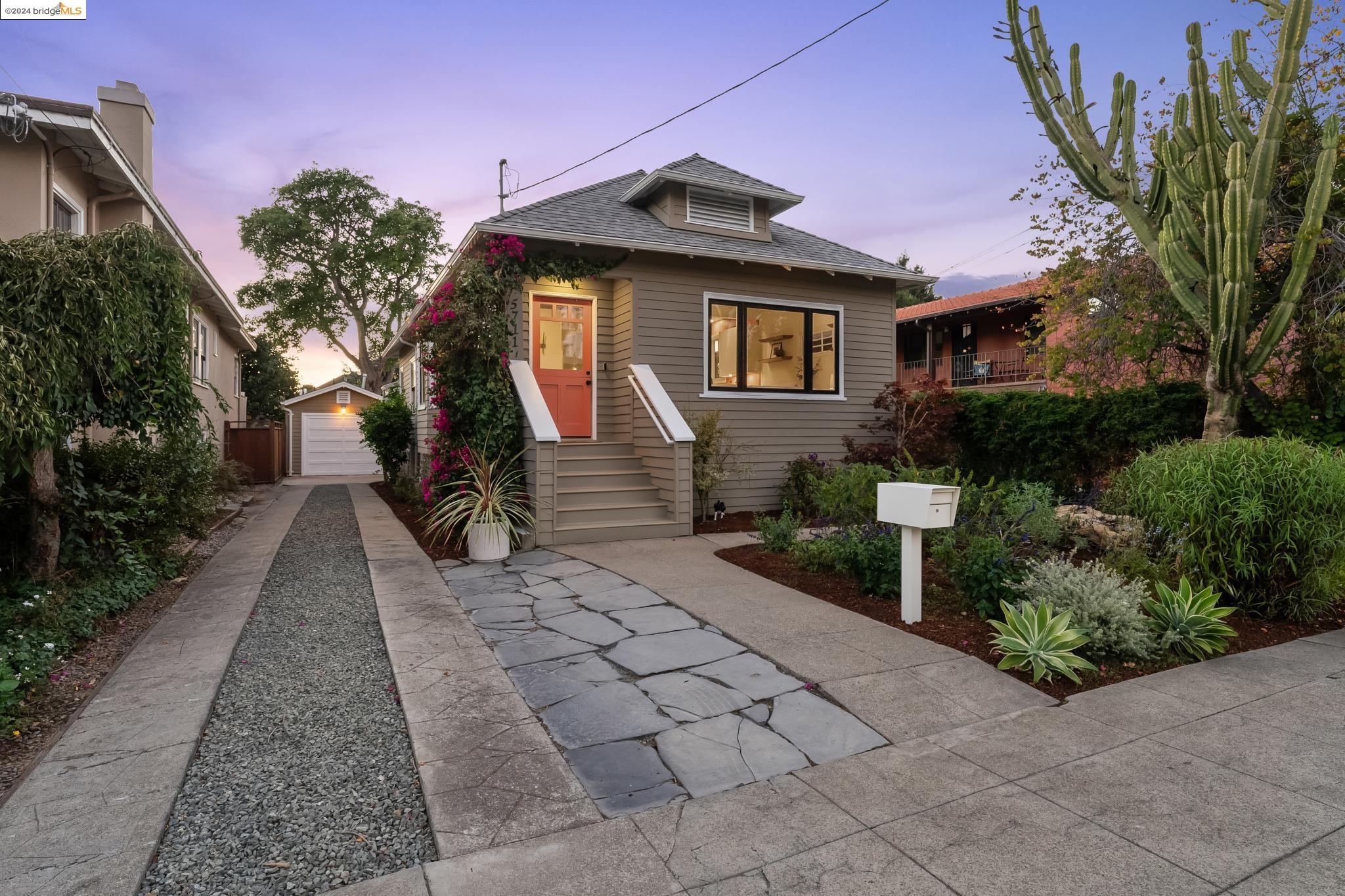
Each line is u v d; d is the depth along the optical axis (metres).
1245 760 2.81
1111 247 9.52
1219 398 6.95
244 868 2.18
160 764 2.82
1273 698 3.49
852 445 10.37
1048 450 9.87
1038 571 4.71
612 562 6.82
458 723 3.22
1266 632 4.67
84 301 4.71
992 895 1.98
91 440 6.60
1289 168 7.52
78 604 4.83
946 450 10.52
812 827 2.35
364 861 2.21
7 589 4.81
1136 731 3.09
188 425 6.27
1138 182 7.96
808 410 10.53
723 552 7.25
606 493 8.59
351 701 3.58
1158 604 4.38
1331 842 2.23
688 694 3.56
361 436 23.55
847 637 4.43
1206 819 2.37
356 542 8.49
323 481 20.20
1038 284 12.97
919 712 3.31
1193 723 3.18
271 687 3.77
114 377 5.14
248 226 26.62
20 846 2.23
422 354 9.83
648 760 2.85
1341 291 7.02
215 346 14.52
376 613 5.21
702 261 9.81
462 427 8.46
